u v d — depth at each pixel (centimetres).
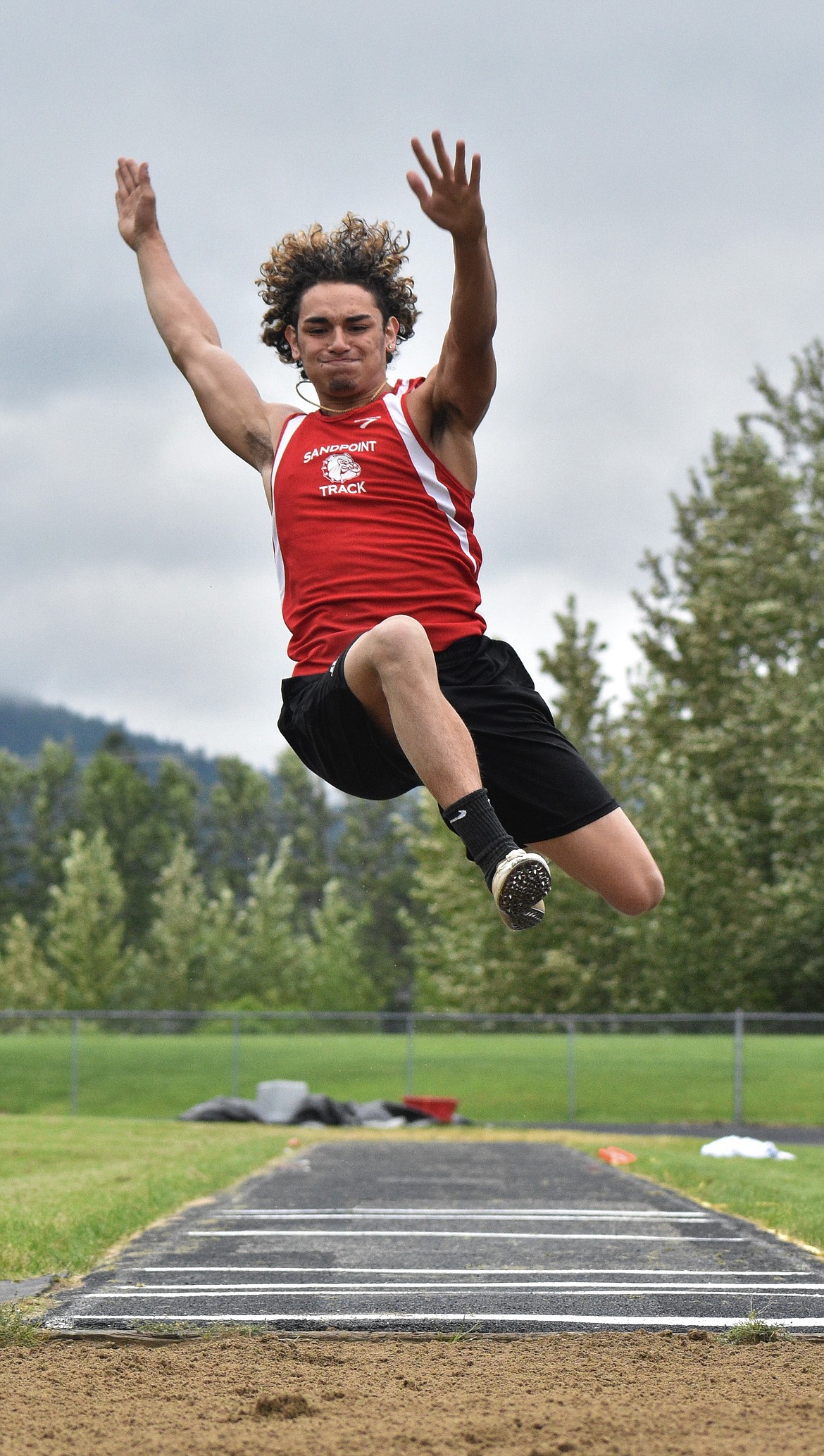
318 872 9300
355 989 5403
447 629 403
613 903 416
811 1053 3141
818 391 4281
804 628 4041
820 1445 302
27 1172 1203
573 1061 2627
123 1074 3303
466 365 385
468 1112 2795
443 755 353
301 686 409
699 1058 3153
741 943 3625
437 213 354
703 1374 384
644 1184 1135
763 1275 598
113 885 5884
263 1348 421
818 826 3600
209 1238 738
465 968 3903
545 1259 653
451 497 409
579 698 4241
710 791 3969
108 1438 311
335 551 407
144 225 498
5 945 6781
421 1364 400
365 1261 645
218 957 5631
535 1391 363
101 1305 505
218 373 462
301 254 421
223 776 10188
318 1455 296
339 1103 2369
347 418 417
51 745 9838
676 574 4734
